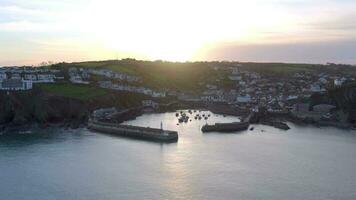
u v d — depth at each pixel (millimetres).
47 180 168250
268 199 147000
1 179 169750
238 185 162000
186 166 189250
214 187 159500
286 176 174250
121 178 170500
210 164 192875
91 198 147875
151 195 150750
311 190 156875
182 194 151875
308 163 196375
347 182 166625
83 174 176250
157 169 184125
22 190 156750
